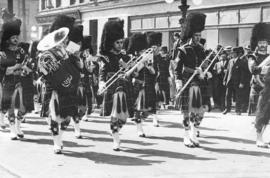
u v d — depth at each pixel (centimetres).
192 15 898
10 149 858
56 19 925
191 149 866
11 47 954
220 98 1584
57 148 820
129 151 845
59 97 812
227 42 1920
